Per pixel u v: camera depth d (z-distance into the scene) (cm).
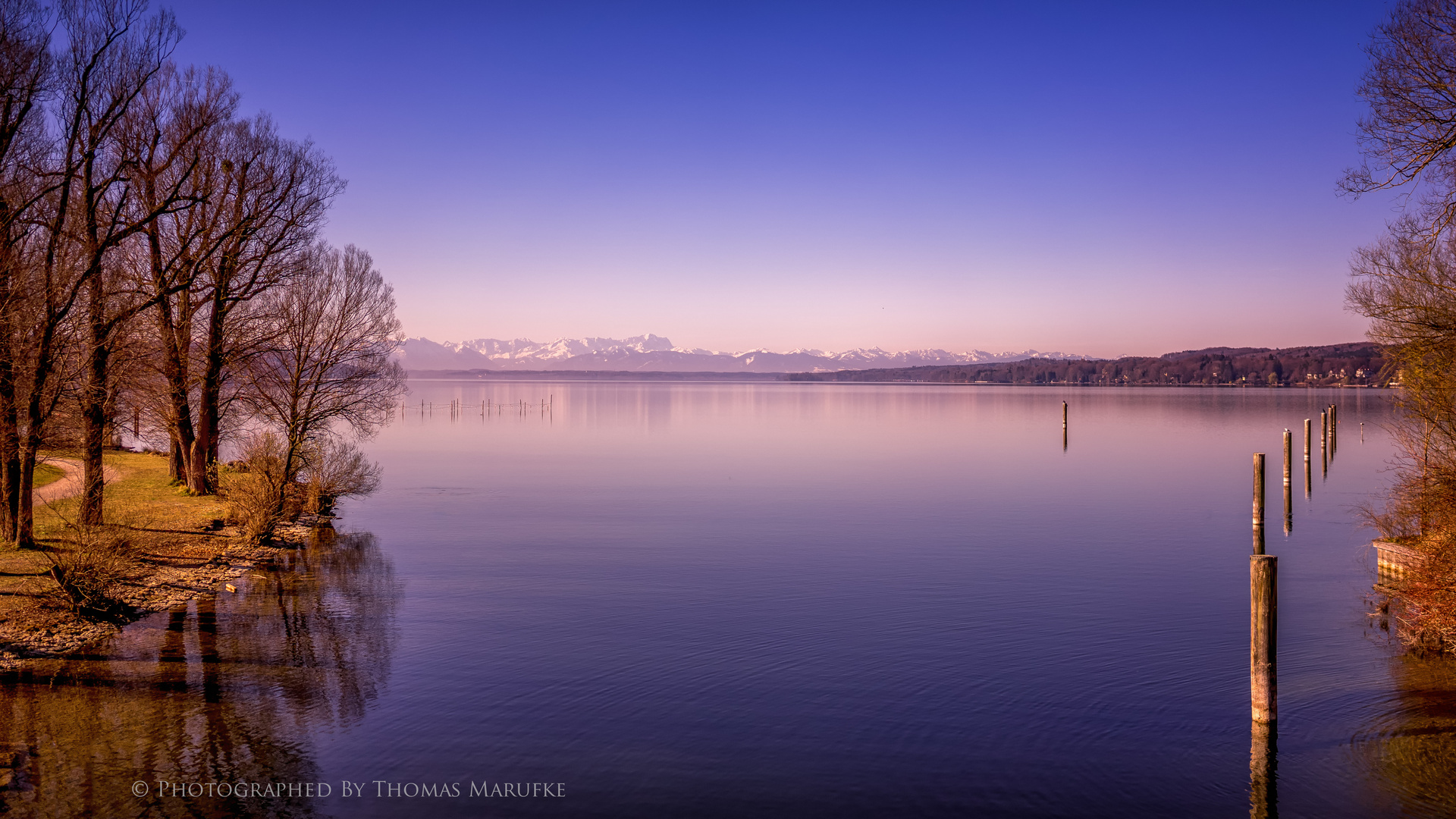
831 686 1672
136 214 3009
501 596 2359
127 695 1584
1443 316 1998
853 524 3566
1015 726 1488
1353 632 2011
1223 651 1886
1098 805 1232
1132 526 3528
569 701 1593
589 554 2939
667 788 1270
